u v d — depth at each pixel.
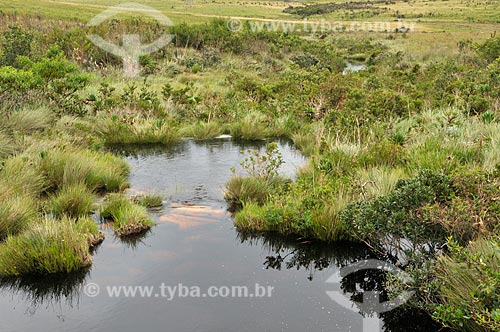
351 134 8.49
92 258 4.61
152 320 3.61
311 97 11.91
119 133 9.60
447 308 3.28
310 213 5.21
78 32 19.33
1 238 4.90
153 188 6.77
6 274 4.29
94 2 56.62
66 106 10.05
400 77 15.66
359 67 25.81
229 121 11.30
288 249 4.96
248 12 63.66
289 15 65.00
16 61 12.80
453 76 14.39
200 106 12.08
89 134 9.04
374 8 79.38
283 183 6.70
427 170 4.79
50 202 5.74
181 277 4.28
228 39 23.81
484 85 10.25
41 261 4.35
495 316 2.79
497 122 8.45
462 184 4.60
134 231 5.25
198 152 8.91
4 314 3.70
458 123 7.92
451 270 3.70
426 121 9.02
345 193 5.66
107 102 10.70
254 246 4.99
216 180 7.18
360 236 4.96
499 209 4.08
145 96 12.11
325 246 5.03
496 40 20.05
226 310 3.76
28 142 7.41
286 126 10.70
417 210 4.30
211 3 75.88
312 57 23.83
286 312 3.77
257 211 5.56
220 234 5.27
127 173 7.48
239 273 4.39
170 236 5.18
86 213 5.65
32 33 17.12
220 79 17.23
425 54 25.05
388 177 5.86
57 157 6.84
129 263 4.52
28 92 9.75
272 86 13.95
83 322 3.59
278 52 24.64
